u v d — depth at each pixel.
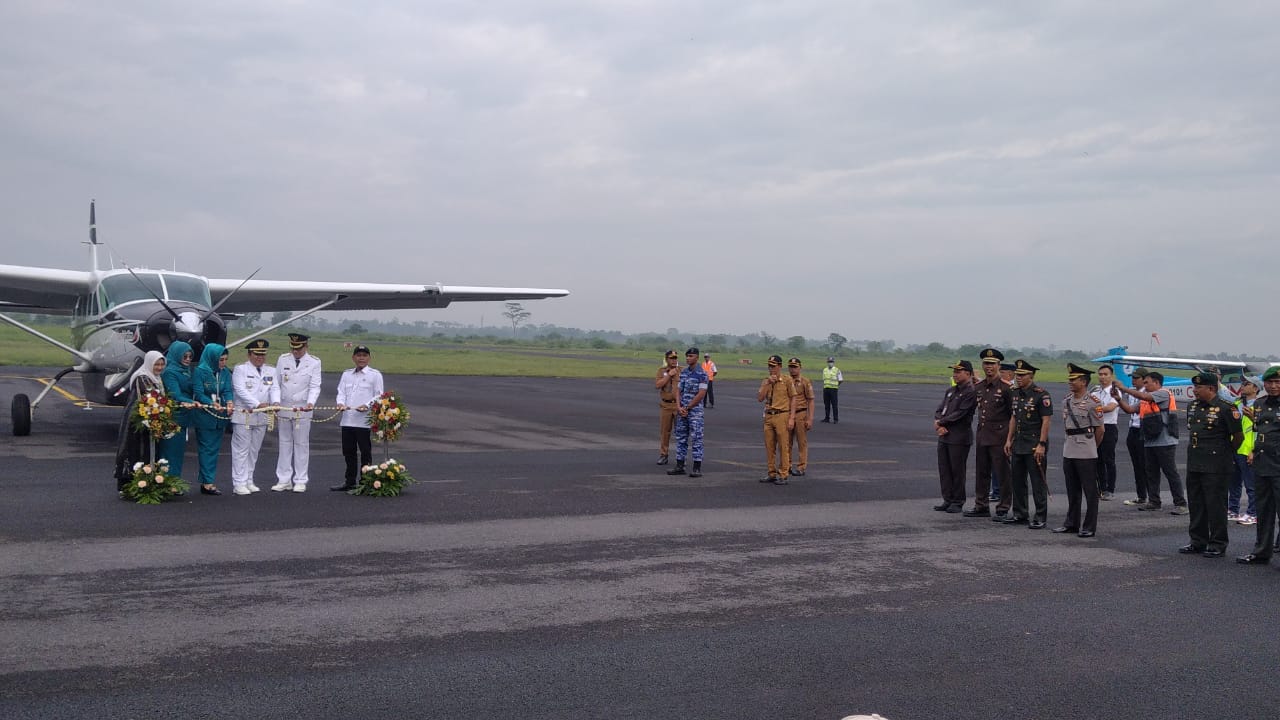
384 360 50.53
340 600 5.99
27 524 8.12
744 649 5.20
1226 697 4.63
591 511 9.52
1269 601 6.55
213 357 9.91
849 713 4.31
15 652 4.87
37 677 4.52
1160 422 10.54
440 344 103.38
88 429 16.17
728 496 10.80
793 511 9.88
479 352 75.88
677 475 12.52
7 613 5.53
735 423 21.48
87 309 16.97
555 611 5.87
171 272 16.14
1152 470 10.70
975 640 5.47
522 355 72.81
